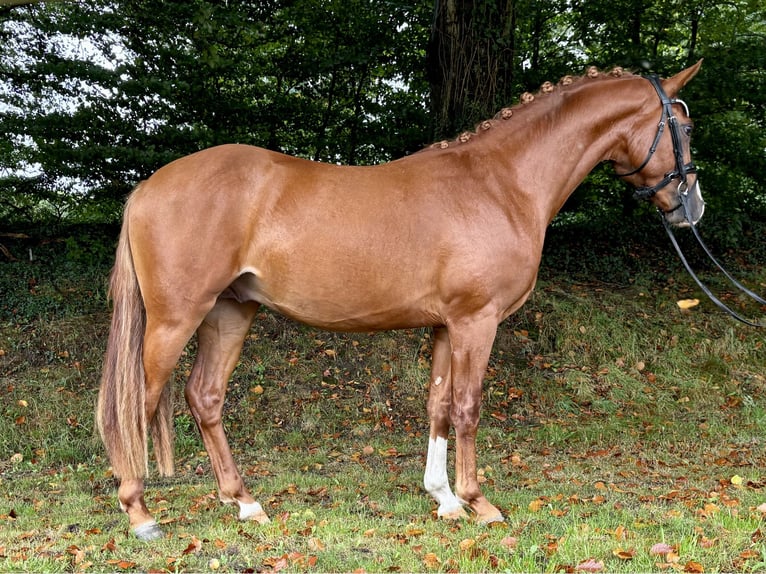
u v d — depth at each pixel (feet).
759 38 30.60
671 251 31.45
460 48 23.17
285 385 20.20
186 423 17.97
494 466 15.69
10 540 10.46
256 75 28.60
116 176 25.48
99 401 10.41
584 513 11.74
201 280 10.27
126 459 10.28
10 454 16.46
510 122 11.47
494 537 10.38
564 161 11.40
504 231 10.73
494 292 10.68
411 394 20.42
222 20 23.54
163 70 26.05
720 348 23.43
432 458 11.64
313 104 29.04
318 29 29.43
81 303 22.88
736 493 13.07
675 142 11.43
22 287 23.29
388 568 9.18
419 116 29.07
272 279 10.65
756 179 30.78
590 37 32.17
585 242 31.91
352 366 21.38
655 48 33.12
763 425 18.92
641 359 23.07
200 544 9.93
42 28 24.71
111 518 11.78
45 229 27.14
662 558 9.47
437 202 10.61
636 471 15.21
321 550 9.86
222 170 10.44
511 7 23.70
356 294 10.61
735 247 31.63
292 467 15.81
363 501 12.89
